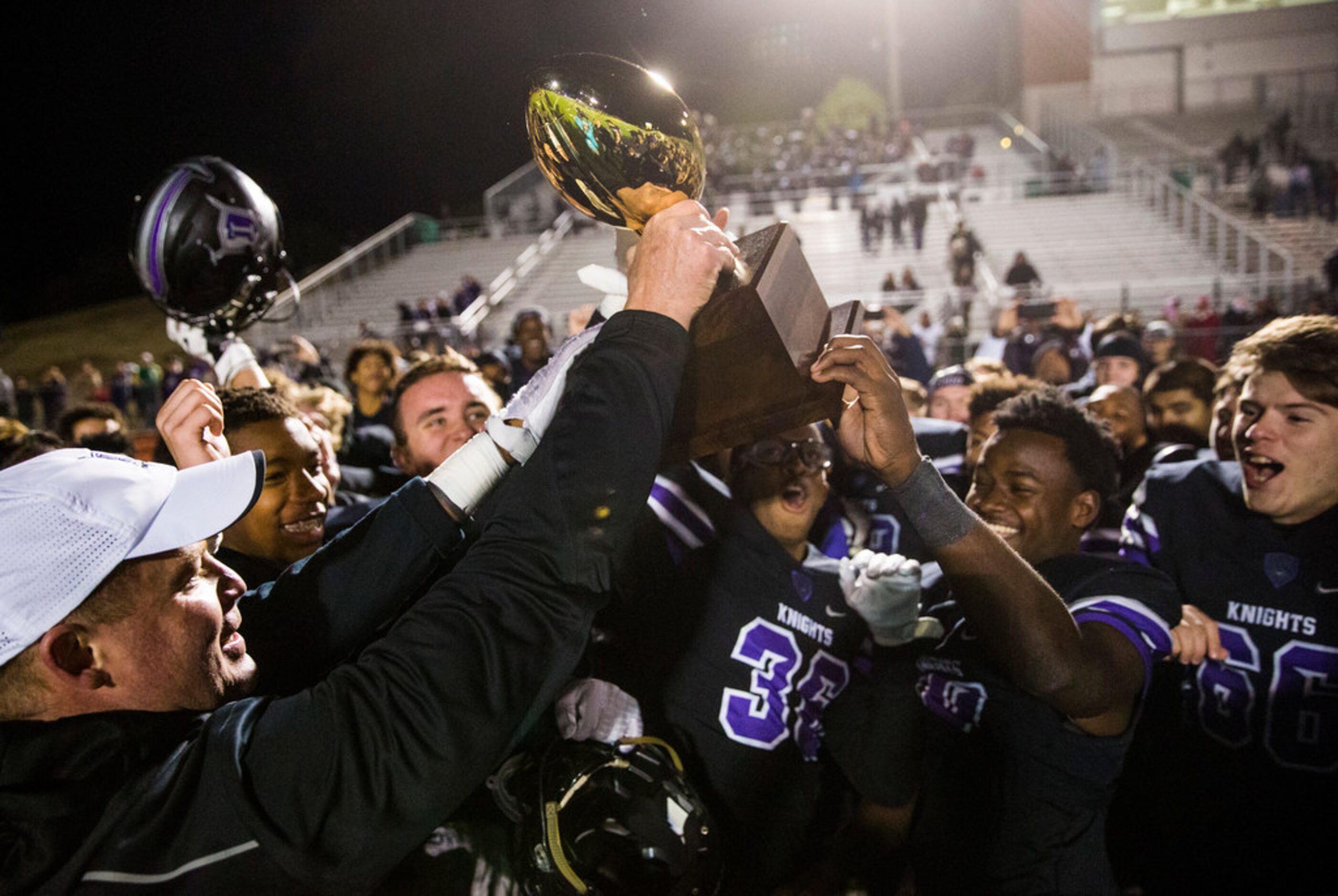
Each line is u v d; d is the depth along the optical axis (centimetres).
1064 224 1975
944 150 2634
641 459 105
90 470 105
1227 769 208
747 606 187
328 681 105
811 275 133
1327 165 1814
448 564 140
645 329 108
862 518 268
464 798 105
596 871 126
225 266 215
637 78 112
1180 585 215
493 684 102
